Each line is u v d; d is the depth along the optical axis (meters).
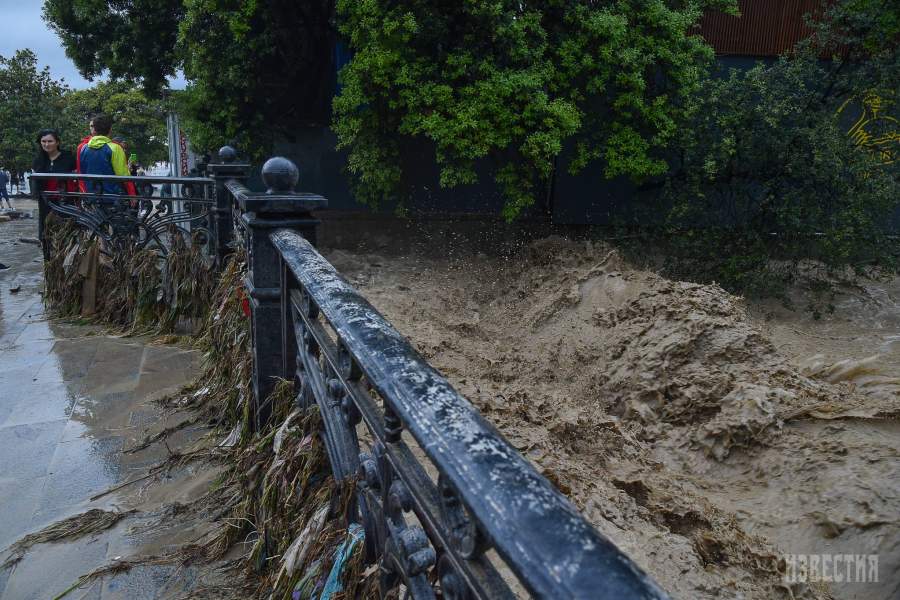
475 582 1.03
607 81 9.65
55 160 8.20
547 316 6.77
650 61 9.13
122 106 37.66
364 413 1.65
